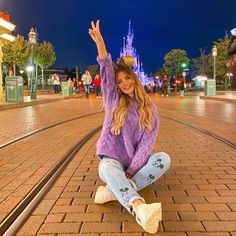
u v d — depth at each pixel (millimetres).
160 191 4527
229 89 55719
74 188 4672
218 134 8992
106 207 4004
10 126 10820
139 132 4000
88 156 6559
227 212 3848
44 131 9758
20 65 55812
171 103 22375
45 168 5715
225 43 54375
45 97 27891
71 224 3588
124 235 3350
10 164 5996
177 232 3398
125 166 4117
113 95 4070
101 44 4020
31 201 4137
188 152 6879
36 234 3389
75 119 12859
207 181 4941
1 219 3727
